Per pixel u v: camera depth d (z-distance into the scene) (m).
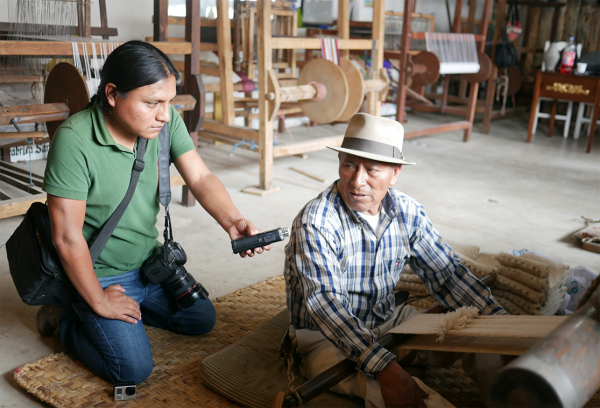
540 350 0.74
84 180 1.63
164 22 3.42
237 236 1.87
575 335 0.77
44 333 2.11
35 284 1.72
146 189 1.83
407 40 5.58
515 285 2.20
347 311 1.51
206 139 5.97
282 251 3.12
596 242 3.28
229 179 4.52
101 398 1.71
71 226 1.63
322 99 4.52
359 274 1.67
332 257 1.57
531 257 2.37
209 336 2.13
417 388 1.44
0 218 3.17
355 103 4.80
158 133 1.82
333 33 6.84
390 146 1.51
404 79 5.70
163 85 1.55
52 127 3.25
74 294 1.81
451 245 2.59
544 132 7.29
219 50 4.57
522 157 5.79
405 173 4.95
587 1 8.00
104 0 4.68
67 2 4.15
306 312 1.72
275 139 5.20
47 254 1.69
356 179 1.50
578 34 8.31
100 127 1.64
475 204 4.12
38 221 1.69
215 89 5.09
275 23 5.92
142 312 2.18
